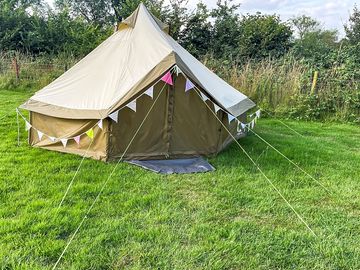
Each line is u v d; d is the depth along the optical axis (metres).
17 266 2.28
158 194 3.51
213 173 4.20
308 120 8.38
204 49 14.70
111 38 5.56
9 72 11.33
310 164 4.73
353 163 4.89
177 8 14.55
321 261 2.54
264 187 3.84
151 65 4.50
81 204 3.18
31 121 4.95
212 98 4.61
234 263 2.46
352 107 8.31
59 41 16.00
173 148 4.64
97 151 4.45
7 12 16.16
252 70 9.86
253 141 5.86
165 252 2.53
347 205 3.51
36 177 3.79
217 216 3.13
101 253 2.47
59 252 2.46
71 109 4.45
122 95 4.23
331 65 10.52
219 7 15.18
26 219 2.84
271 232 2.89
